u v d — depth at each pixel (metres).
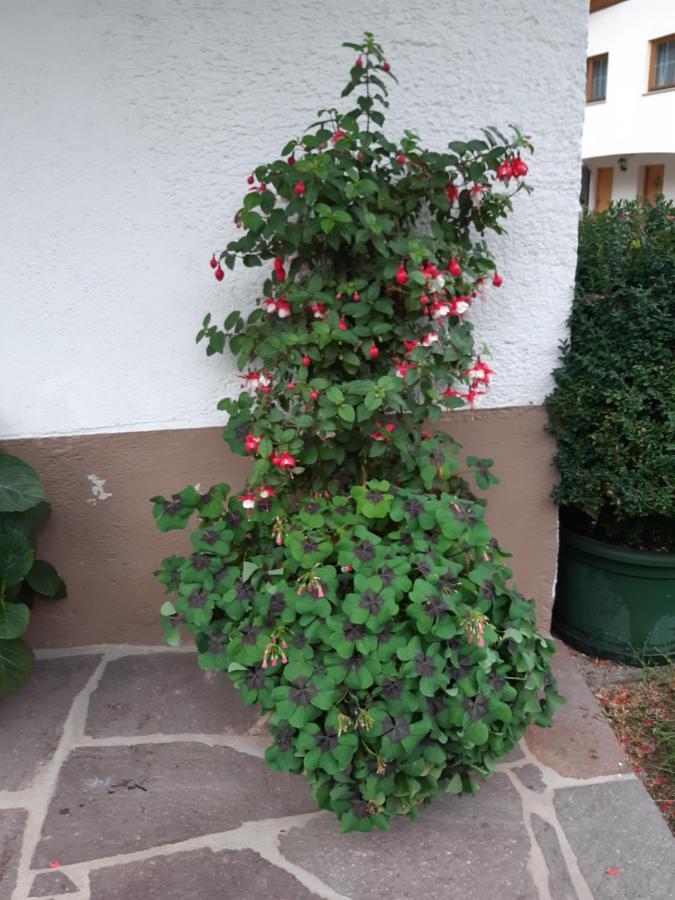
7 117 2.27
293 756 1.90
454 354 2.28
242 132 2.35
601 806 2.13
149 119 2.31
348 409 2.12
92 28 2.21
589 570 2.78
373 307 2.26
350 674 1.84
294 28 2.27
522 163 2.21
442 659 1.83
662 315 2.38
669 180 13.26
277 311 2.29
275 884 1.90
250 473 2.68
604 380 2.49
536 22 2.32
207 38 2.25
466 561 2.07
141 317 2.50
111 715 2.48
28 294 2.44
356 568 1.89
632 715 2.54
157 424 2.62
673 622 2.75
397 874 1.93
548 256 2.54
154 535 2.73
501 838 2.03
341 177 2.14
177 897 1.86
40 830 2.05
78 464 2.63
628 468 2.54
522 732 2.04
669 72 12.31
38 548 2.70
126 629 2.83
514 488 2.78
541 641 2.02
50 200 2.35
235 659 1.98
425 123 2.40
